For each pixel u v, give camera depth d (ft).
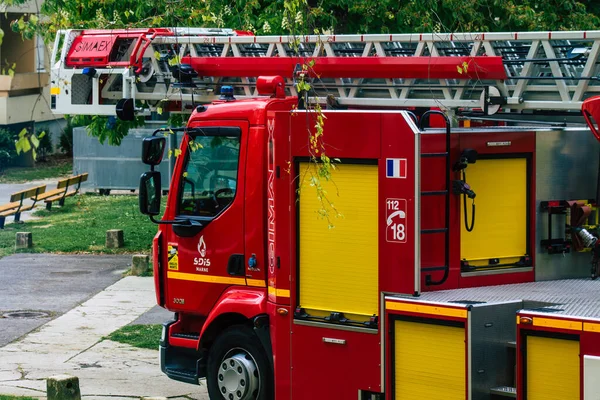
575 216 34.04
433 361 30.09
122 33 51.49
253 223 36.19
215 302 37.73
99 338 53.47
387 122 31.07
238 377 36.52
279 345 34.27
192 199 38.22
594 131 32.22
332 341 32.76
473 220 31.99
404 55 41.39
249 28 59.77
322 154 31.71
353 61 40.22
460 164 31.32
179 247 38.63
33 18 38.58
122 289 66.39
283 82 38.24
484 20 70.74
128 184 114.73
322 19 65.10
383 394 31.53
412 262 30.63
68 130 152.66
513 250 33.24
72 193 107.24
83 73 52.01
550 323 27.96
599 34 35.06
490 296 30.94
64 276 70.95
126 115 50.67
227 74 44.68
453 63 38.06
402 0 68.49
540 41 36.55
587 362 27.25
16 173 136.87
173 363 39.99
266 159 35.96
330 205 32.42
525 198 33.40
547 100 37.11
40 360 48.98
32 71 146.72
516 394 28.89
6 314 59.16
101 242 84.02
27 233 82.23
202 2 48.98
